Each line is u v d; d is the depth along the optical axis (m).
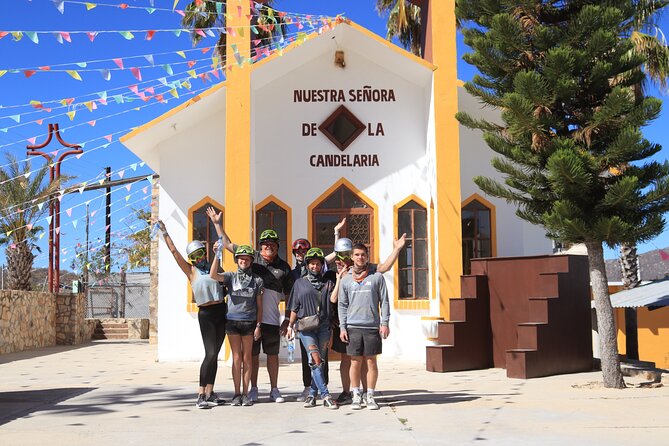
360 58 16.20
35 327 20.92
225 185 15.39
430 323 14.60
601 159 10.28
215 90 14.67
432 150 15.40
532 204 11.17
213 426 7.24
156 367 14.04
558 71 10.23
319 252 8.61
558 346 12.12
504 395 9.47
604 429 6.98
